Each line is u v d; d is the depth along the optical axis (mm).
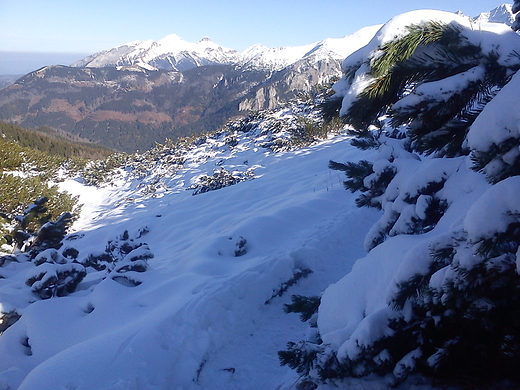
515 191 1378
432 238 2025
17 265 7039
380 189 3320
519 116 1336
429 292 1947
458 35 1805
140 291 4961
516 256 1555
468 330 2217
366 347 2189
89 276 6137
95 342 3568
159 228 10625
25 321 4297
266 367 3518
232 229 6977
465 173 2490
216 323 3955
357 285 2672
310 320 3246
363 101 1914
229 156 18578
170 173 19766
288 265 5199
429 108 1753
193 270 5293
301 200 8352
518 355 2082
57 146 56094
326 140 15414
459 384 2359
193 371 3350
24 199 13531
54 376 3020
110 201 19609
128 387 2957
